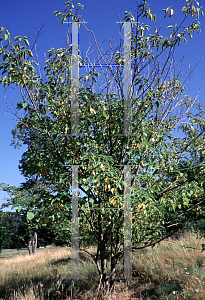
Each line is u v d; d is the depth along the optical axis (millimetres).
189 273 5117
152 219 4426
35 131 4242
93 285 5441
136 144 4098
